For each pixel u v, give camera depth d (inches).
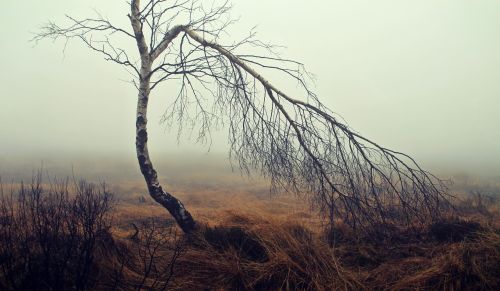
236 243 193.5
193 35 211.8
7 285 121.3
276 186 226.5
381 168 218.8
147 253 194.1
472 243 203.5
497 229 241.8
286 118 211.8
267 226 209.9
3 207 157.6
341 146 214.2
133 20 204.8
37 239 149.6
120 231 250.8
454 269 172.2
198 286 162.6
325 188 216.4
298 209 355.6
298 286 167.0
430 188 221.5
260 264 175.9
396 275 180.5
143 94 208.5
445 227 231.9
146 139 211.8
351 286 166.2
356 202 215.5
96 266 155.2
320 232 244.5
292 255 183.9
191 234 214.8
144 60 208.7
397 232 237.1
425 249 211.3
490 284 159.3
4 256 128.2
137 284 157.5
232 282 166.4
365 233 230.8
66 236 165.6
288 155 217.3
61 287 126.4
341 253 207.0
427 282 168.1
